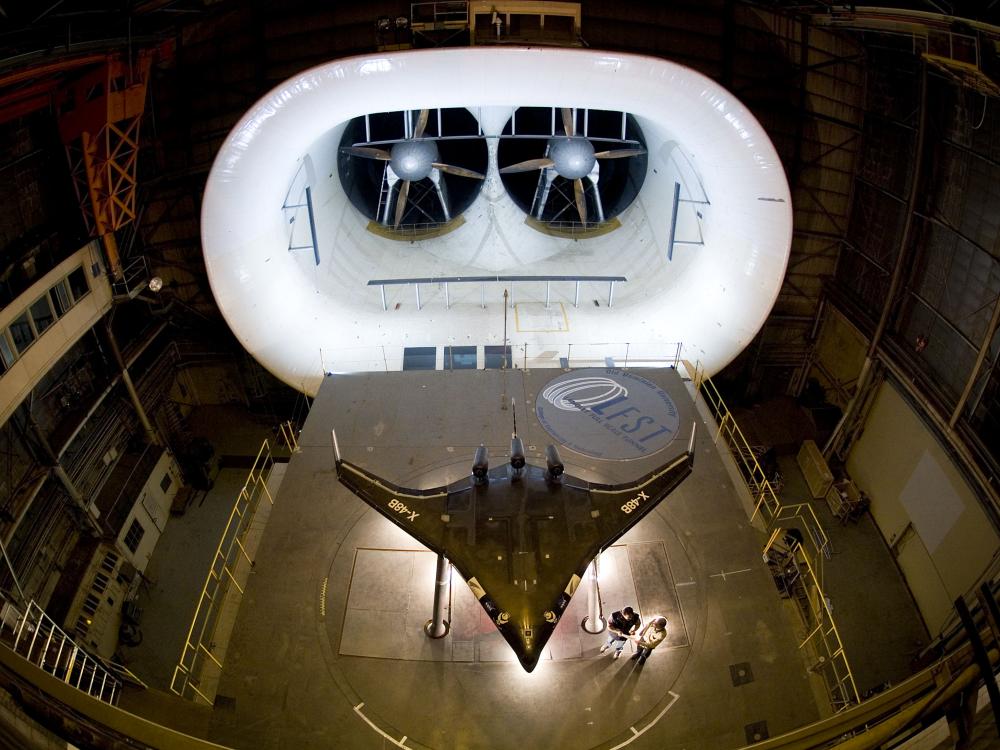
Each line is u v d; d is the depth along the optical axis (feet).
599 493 55.42
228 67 82.69
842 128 88.63
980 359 70.08
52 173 75.31
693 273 86.84
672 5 84.53
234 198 70.59
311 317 85.46
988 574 66.85
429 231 106.32
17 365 67.77
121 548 84.28
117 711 43.19
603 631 54.65
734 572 58.59
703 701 50.57
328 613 56.18
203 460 98.37
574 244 105.40
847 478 97.35
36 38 61.26
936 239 79.30
